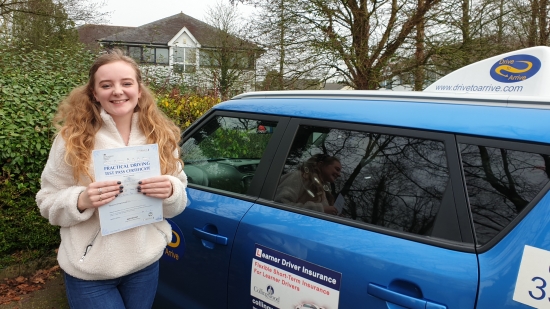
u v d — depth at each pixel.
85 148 1.64
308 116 2.16
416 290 1.54
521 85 1.96
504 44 9.99
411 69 9.52
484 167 1.57
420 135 1.76
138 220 1.70
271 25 10.01
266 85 10.91
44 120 4.02
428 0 9.10
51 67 6.69
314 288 1.81
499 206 1.50
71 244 1.69
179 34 39.09
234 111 2.58
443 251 1.55
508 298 1.38
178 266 2.47
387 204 1.78
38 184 3.85
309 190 2.04
